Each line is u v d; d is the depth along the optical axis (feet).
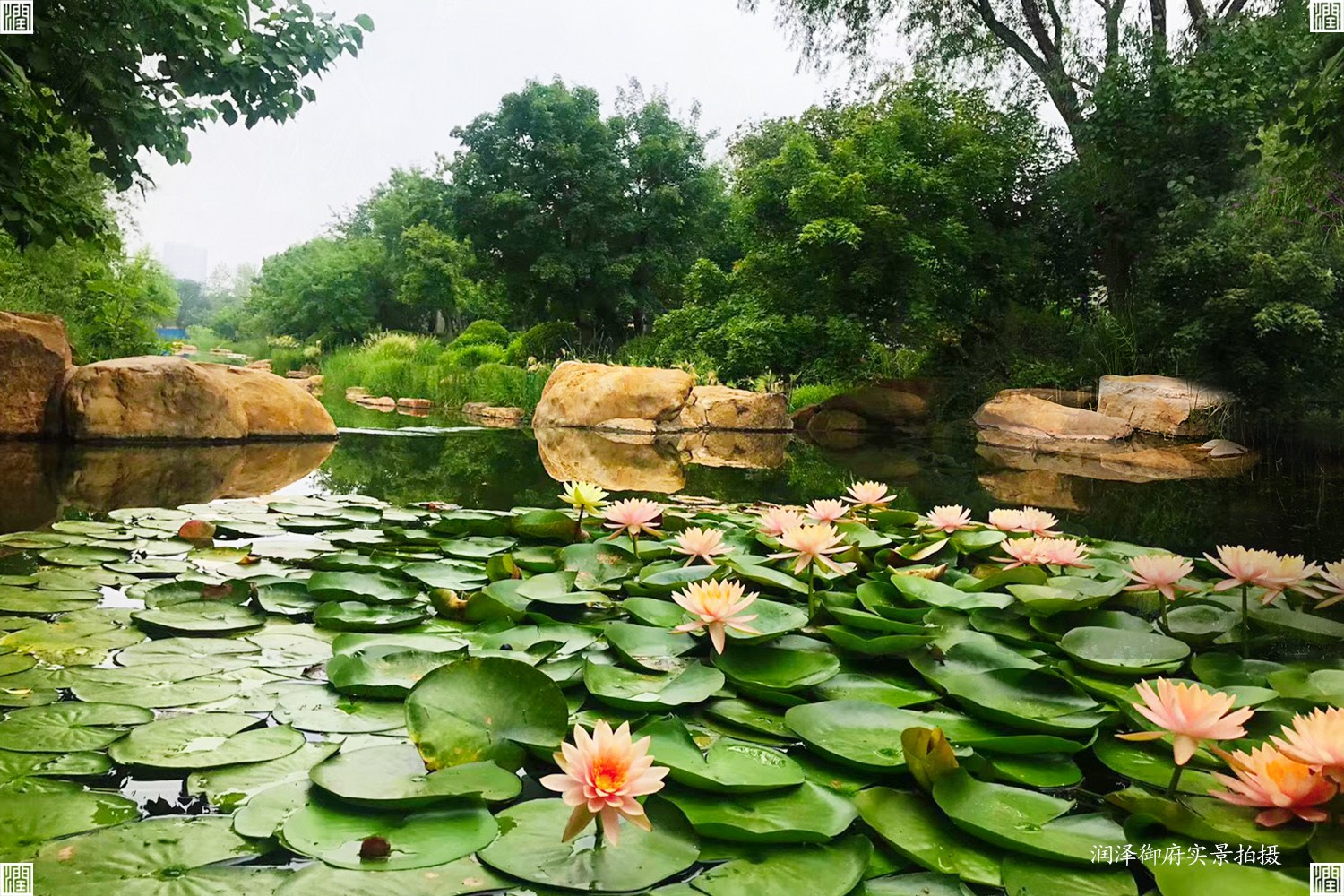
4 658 5.17
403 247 102.47
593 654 5.45
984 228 36.96
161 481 14.11
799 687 4.81
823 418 35.22
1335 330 25.08
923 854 3.25
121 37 14.61
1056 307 41.27
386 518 10.30
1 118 14.48
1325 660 5.64
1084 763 4.29
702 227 75.25
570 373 34.71
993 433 30.07
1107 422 27.68
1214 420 26.66
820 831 3.29
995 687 4.81
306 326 113.09
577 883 2.95
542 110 68.95
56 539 8.70
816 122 41.81
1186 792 3.81
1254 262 25.46
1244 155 29.78
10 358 18.99
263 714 4.42
